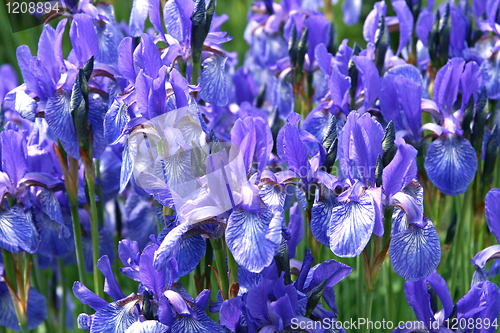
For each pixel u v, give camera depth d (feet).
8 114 3.98
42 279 3.94
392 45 5.17
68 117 3.48
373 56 3.74
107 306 3.31
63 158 3.54
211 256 3.44
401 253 3.26
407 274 3.25
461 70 3.55
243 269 3.27
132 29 3.58
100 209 3.84
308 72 3.96
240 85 4.23
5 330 3.82
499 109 3.78
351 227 3.23
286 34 4.07
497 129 3.61
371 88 3.55
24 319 3.59
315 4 5.13
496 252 3.41
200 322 3.26
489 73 3.75
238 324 3.26
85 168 3.51
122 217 3.93
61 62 3.52
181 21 3.47
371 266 3.33
